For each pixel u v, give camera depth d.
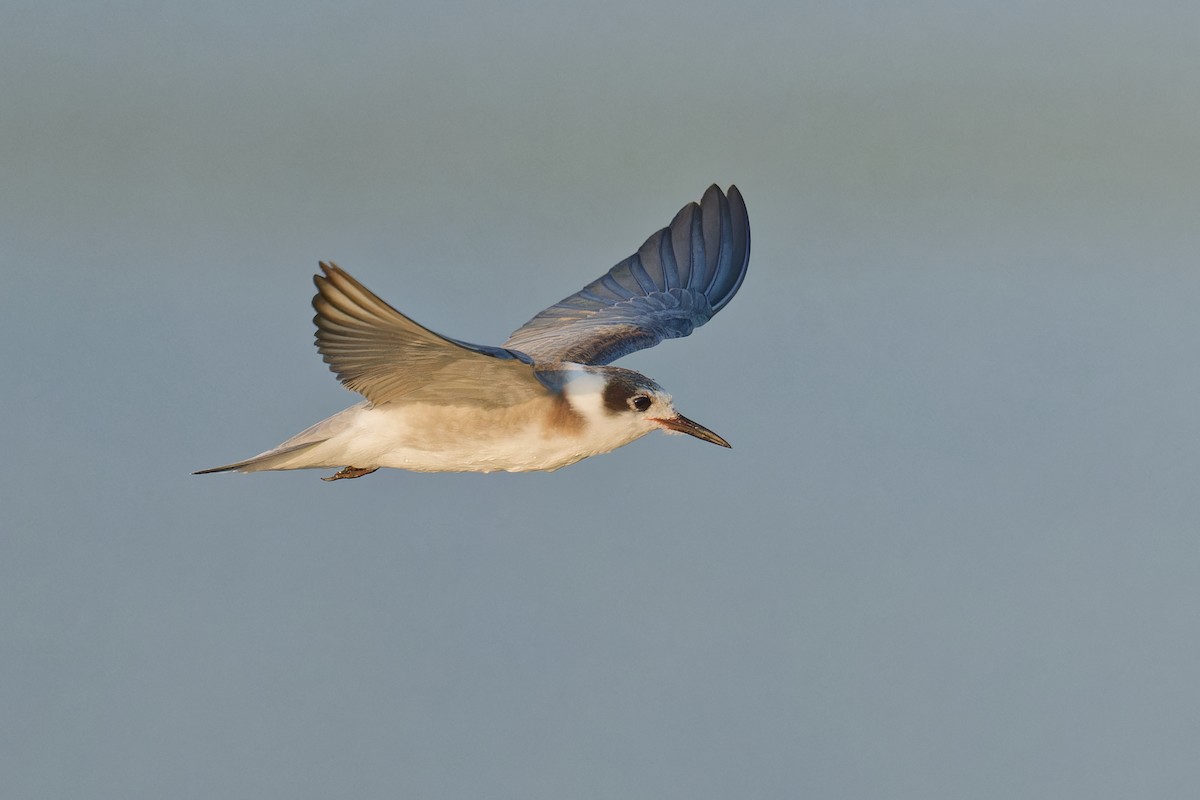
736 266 17.08
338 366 12.25
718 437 14.02
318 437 13.35
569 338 15.71
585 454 13.88
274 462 13.29
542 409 13.41
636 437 14.07
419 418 13.23
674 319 16.31
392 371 12.49
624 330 15.89
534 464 13.72
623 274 16.97
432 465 13.59
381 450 13.41
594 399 13.67
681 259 17.08
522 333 16.28
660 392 13.93
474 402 13.16
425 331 11.38
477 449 13.43
